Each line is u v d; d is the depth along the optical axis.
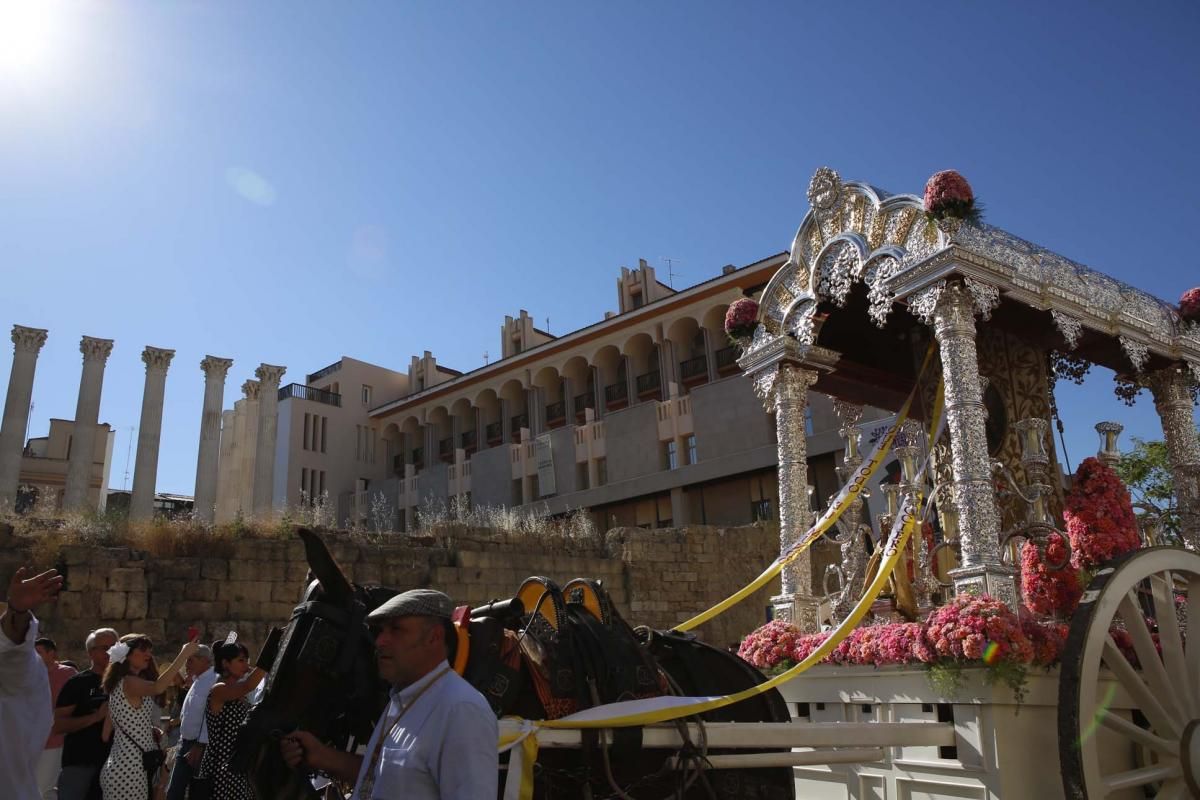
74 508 34.06
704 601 25.14
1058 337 9.17
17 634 3.79
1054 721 5.89
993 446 8.60
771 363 9.09
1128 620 6.06
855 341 10.12
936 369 9.05
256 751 3.73
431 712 2.94
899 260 7.43
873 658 6.45
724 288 39.84
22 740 3.86
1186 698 6.09
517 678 4.18
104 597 16.44
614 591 24.08
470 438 50.66
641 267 48.97
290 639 3.95
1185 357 8.93
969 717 5.76
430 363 58.16
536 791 4.33
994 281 7.20
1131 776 5.57
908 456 7.91
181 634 17.06
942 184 6.93
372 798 2.92
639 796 4.66
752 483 35.91
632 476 39.06
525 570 22.52
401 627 3.07
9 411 36.03
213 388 40.88
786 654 7.43
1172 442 9.23
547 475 42.66
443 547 21.98
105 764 6.93
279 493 50.47
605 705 4.38
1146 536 8.02
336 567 4.14
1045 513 7.65
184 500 53.66
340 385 55.34
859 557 8.50
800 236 8.86
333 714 3.97
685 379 41.47
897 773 6.24
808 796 6.96
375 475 54.66
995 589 6.26
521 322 55.12
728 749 5.43
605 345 44.50
